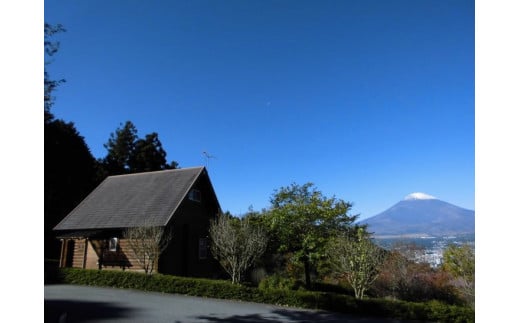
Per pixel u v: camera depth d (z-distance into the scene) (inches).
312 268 743.1
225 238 661.3
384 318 479.2
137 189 1002.7
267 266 792.3
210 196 1031.0
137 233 746.2
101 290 665.6
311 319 461.1
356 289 539.5
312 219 682.8
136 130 1822.1
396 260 617.9
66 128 1318.9
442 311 467.2
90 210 965.8
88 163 1446.9
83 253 909.8
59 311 474.3
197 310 494.6
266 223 698.2
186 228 931.3
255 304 550.3
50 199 1252.5
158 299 576.1
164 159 1829.5
